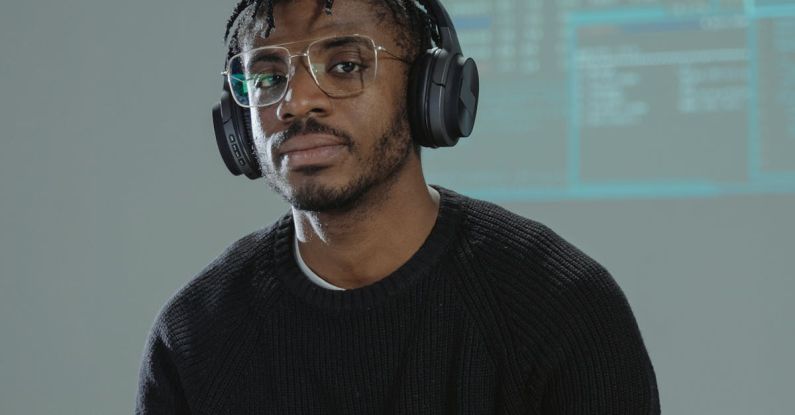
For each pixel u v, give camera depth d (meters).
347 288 1.05
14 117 3.65
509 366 0.99
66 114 3.62
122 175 3.58
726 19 3.02
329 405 1.05
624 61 3.10
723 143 3.03
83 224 3.61
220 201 3.53
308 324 1.05
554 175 3.16
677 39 3.06
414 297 1.02
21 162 3.64
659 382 3.12
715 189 3.04
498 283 1.02
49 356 3.64
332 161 0.94
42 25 3.63
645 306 3.11
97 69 3.59
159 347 1.15
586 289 1.01
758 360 3.04
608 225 3.12
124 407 3.61
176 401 1.14
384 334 1.02
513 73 3.18
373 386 1.03
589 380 0.98
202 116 3.53
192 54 3.53
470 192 3.22
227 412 1.08
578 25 3.13
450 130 1.01
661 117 3.07
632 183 3.10
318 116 0.94
